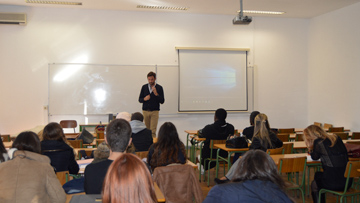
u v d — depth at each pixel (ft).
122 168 3.53
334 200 13.37
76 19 24.00
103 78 24.36
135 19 24.86
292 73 27.63
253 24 26.78
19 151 6.63
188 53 25.68
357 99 22.63
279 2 22.56
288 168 10.65
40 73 23.56
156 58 25.18
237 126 26.73
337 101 24.62
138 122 12.24
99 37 24.32
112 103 24.48
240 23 19.52
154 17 25.13
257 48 26.89
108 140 6.39
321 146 10.60
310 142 11.13
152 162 9.02
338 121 24.57
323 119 26.25
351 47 23.12
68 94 23.89
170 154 8.80
